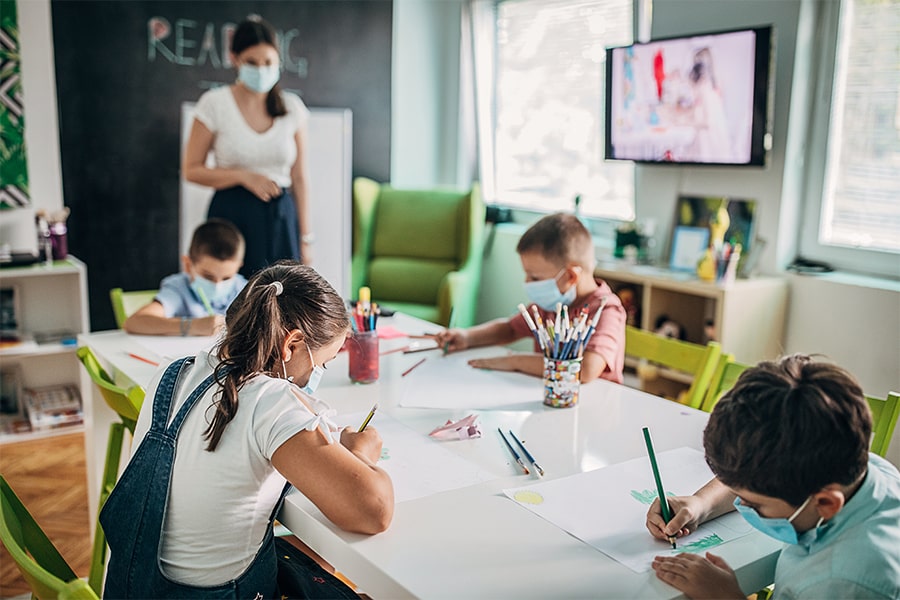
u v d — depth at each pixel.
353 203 4.32
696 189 3.43
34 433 3.41
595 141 4.11
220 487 1.17
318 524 1.17
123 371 1.90
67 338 3.55
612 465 1.40
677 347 2.04
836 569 0.99
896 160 2.90
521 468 1.38
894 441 2.72
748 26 3.17
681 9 3.43
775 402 0.96
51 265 3.40
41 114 3.48
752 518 1.05
